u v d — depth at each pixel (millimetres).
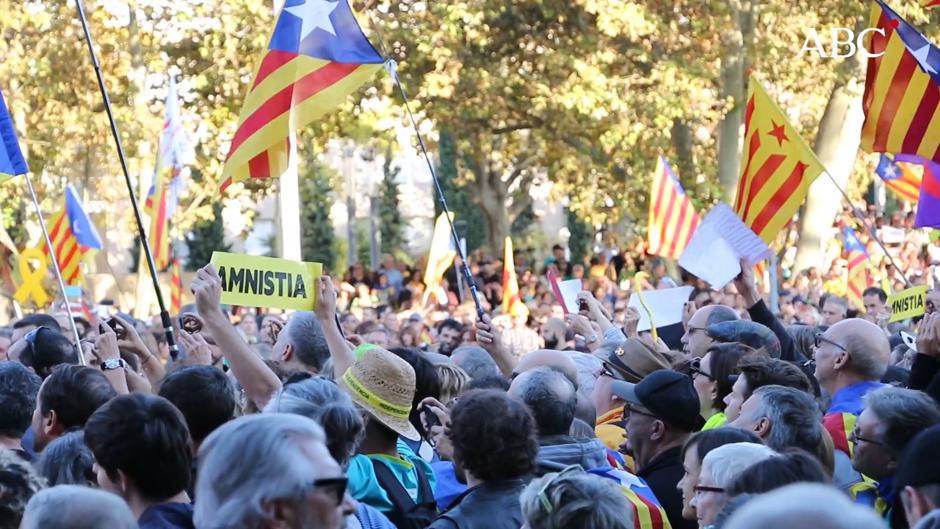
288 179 15859
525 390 5766
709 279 10180
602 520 4355
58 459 5137
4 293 22125
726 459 4832
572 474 4496
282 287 6914
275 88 9234
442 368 7105
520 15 25906
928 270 24734
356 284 28469
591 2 23469
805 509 2486
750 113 11227
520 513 5090
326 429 5078
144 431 4504
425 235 62312
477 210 50500
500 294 26172
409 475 5777
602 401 7410
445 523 5094
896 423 5305
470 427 5164
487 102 26047
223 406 5324
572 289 10875
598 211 29797
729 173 25969
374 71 9344
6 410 5926
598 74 24281
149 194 19453
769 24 25844
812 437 5672
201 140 27406
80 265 18641
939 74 9602
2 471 4344
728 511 4363
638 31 23719
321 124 25953
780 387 5848
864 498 5746
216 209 50312
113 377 6828
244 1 24828
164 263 17312
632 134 24672
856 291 20922
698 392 7297
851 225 31109
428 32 24812
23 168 8844
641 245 28422
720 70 25578
